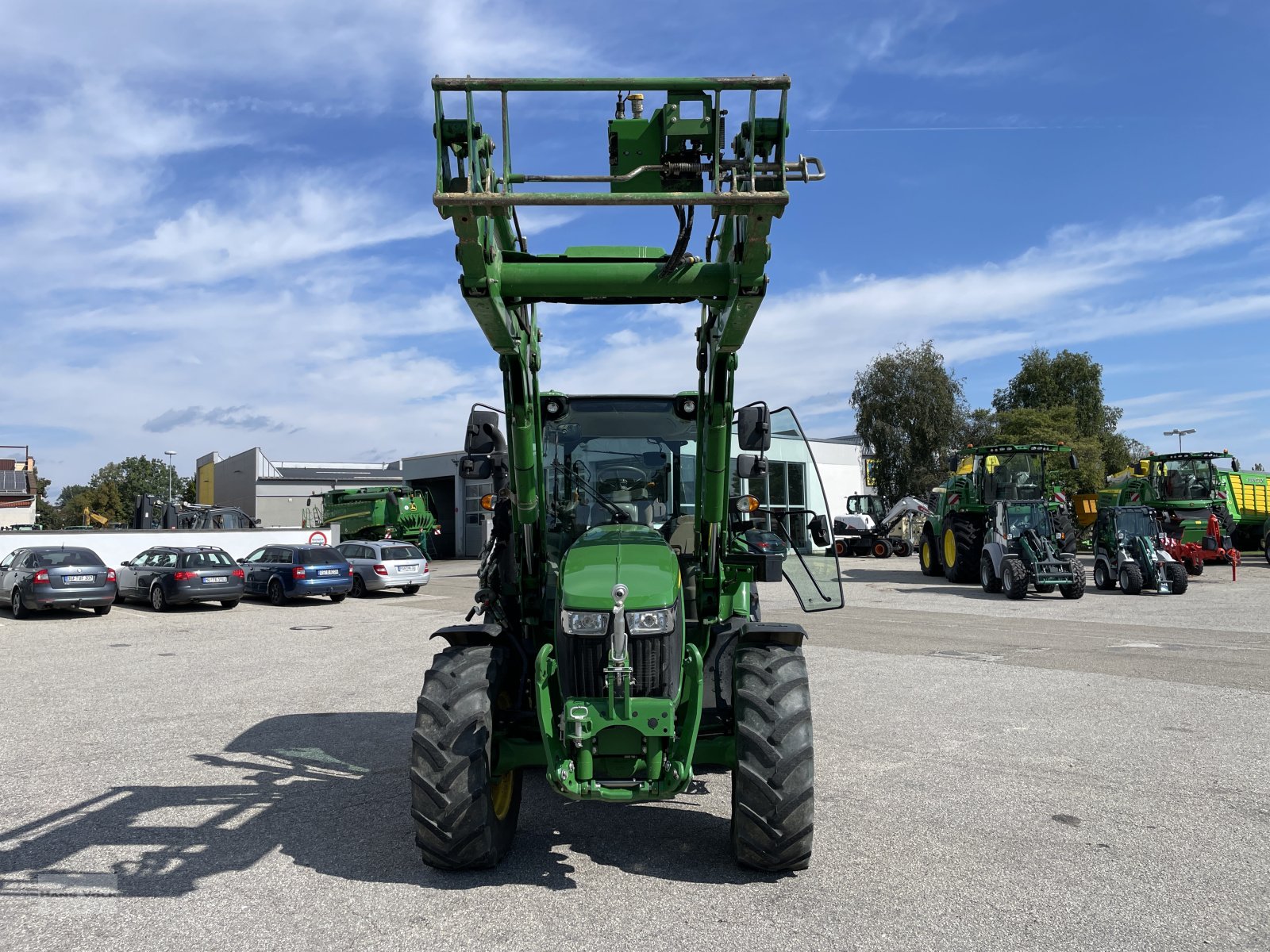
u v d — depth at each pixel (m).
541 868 4.56
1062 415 45.06
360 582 23.02
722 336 4.52
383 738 7.52
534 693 4.79
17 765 6.66
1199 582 21.84
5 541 24.42
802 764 4.30
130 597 20.91
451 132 3.81
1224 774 6.11
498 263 4.13
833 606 5.77
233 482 60.31
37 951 3.64
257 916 3.97
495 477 5.60
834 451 44.78
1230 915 3.95
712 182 3.97
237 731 7.77
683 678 4.42
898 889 4.26
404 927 3.86
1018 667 10.45
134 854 4.77
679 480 5.88
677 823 5.30
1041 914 3.96
